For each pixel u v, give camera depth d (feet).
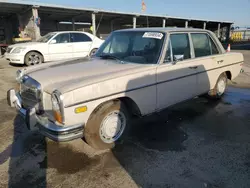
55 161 9.09
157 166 8.77
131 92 9.70
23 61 30.94
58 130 8.06
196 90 13.25
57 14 61.31
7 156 9.41
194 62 12.58
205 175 8.23
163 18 73.31
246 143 10.52
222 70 15.30
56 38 33.12
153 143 10.51
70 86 8.08
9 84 21.70
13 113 14.10
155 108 10.91
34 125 8.89
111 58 12.02
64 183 7.82
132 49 12.00
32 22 49.96
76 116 8.25
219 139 10.90
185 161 9.09
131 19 75.56
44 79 9.03
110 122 9.68
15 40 46.93
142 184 7.77
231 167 8.70
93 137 9.29
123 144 10.37
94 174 8.30
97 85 8.60
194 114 14.08
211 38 14.34
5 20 68.39
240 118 13.46
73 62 11.78
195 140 10.80
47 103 8.63
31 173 8.35
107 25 87.30
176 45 11.68
